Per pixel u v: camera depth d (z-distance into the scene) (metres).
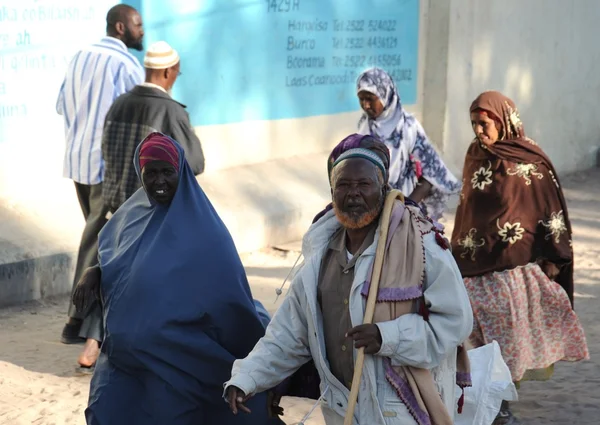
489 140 6.30
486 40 15.48
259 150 12.80
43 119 10.22
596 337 8.43
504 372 4.79
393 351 3.75
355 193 3.87
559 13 17.06
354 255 3.96
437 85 14.95
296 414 6.25
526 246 6.16
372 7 14.12
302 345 4.16
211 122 12.07
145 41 11.11
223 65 12.12
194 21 11.66
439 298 3.81
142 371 4.64
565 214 6.25
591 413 6.57
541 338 6.25
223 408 4.72
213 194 11.58
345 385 3.98
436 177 6.95
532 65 16.58
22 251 9.19
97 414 4.69
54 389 6.55
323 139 13.80
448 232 12.90
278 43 12.84
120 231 4.91
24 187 10.13
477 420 4.50
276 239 11.73
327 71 13.66
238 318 4.73
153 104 6.74
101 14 10.64
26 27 9.92
